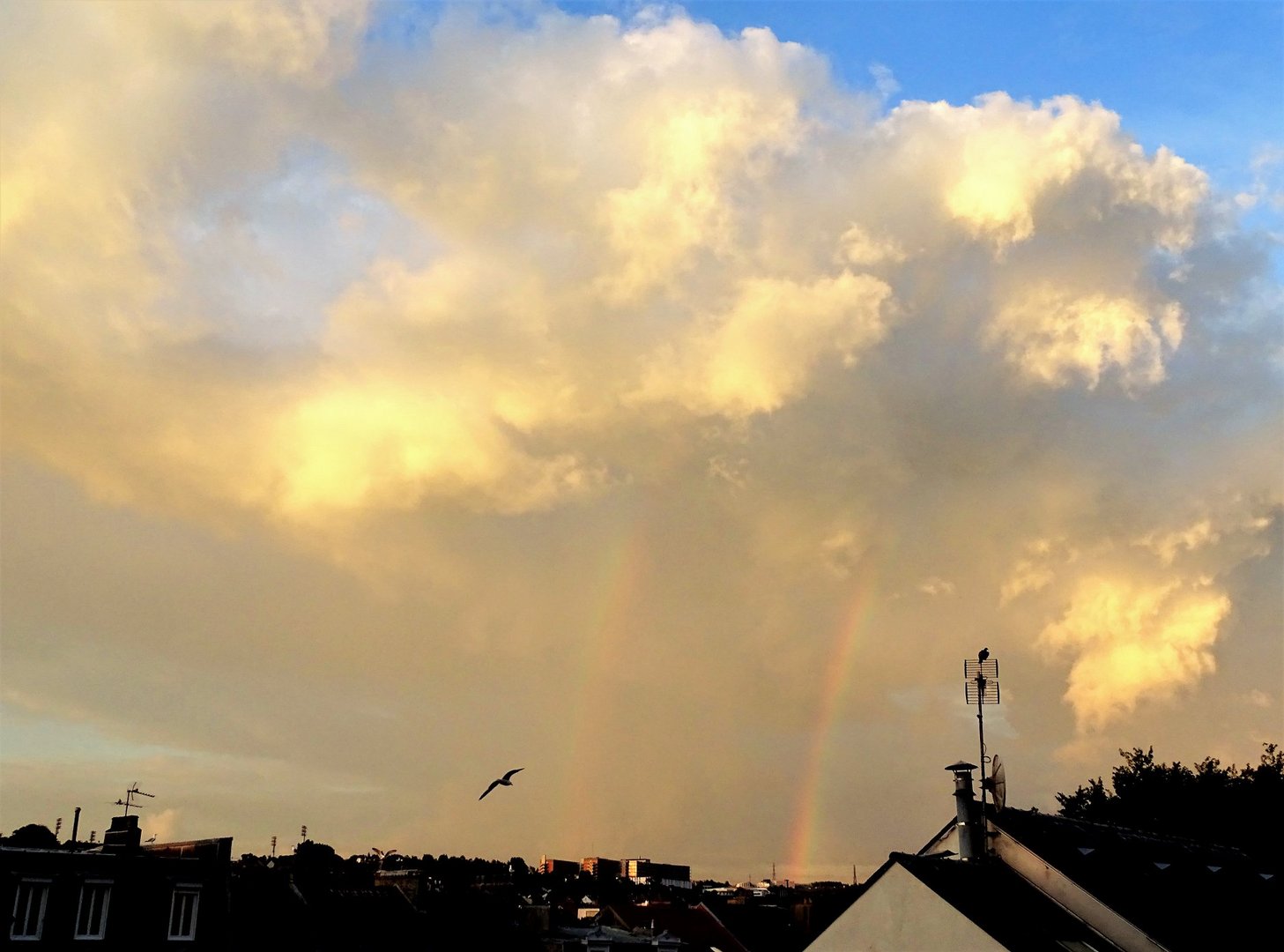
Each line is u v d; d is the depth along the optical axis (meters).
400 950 65.25
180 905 55.31
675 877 151.38
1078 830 53.28
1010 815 51.56
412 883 71.06
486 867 109.69
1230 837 91.88
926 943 43.53
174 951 54.28
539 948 70.06
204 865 56.62
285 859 79.69
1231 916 49.62
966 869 47.25
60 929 51.16
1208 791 95.94
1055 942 43.31
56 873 51.62
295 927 62.94
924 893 44.16
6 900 50.09
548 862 133.88
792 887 127.25
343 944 63.34
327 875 72.12
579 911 100.94
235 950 59.00
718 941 92.88
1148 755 102.75
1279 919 51.50
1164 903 47.81
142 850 60.22
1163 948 43.38
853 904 46.16
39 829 64.94
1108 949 44.62
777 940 93.81
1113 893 46.47
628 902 106.25
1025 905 45.81
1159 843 57.50
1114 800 101.62
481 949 68.06
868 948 45.16
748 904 104.94
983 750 52.53
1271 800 92.69
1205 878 53.69
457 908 72.00
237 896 63.38
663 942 73.31
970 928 42.28
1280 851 89.31
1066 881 46.72
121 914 53.06
